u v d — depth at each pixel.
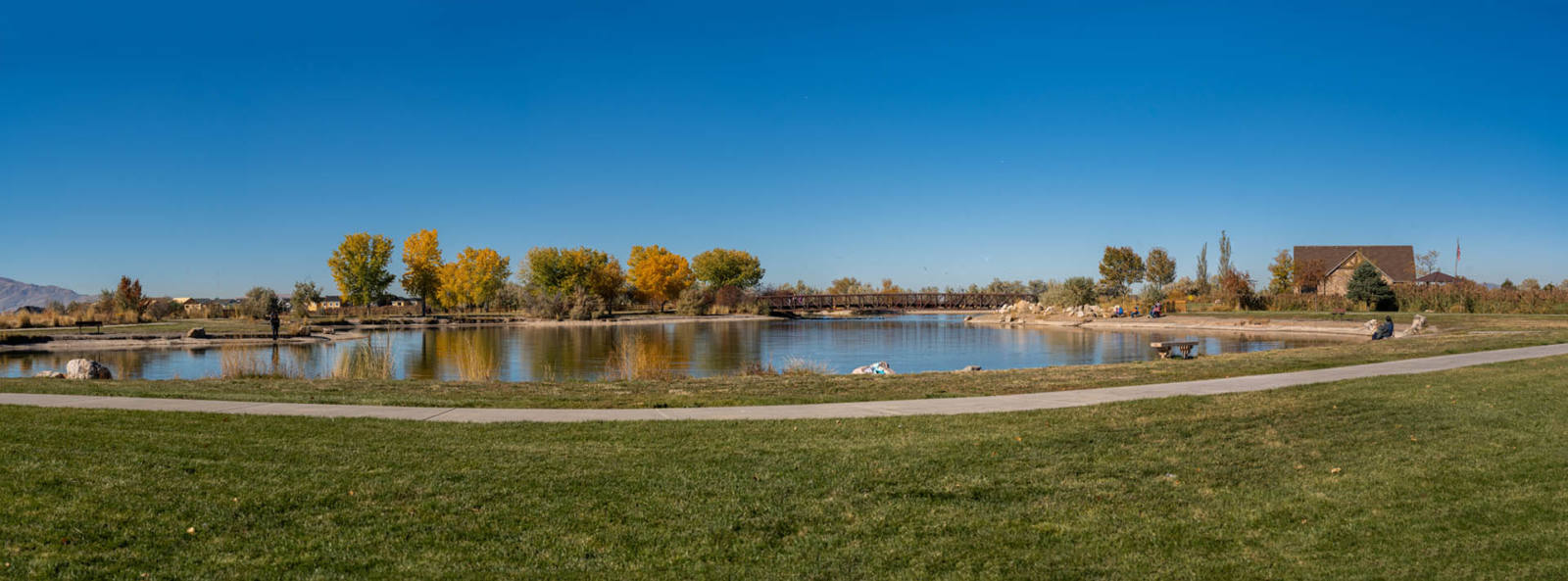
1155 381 16.03
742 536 6.34
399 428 10.33
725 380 17.23
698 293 91.31
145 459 8.44
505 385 16.38
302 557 5.84
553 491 7.45
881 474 8.07
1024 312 77.38
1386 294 56.38
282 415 11.28
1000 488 7.62
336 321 65.06
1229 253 101.75
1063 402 12.91
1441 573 5.62
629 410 12.13
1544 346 22.45
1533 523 6.57
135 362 32.00
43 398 13.05
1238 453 9.02
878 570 5.71
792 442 9.59
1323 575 5.62
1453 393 13.23
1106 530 6.50
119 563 5.67
